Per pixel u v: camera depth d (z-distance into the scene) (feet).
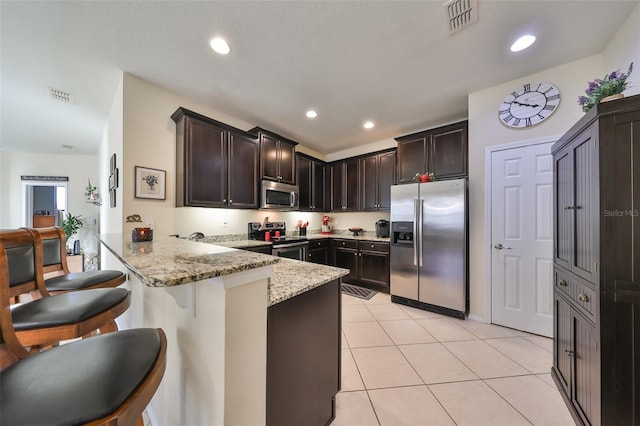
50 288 4.42
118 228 7.63
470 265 8.77
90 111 9.81
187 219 9.07
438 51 6.36
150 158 7.86
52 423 1.61
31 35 5.72
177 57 6.57
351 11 5.10
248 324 2.63
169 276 2.03
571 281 4.48
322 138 13.37
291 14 5.17
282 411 3.20
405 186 10.19
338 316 4.43
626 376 3.42
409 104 9.36
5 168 15.37
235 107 9.59
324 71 7.21
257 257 3.06
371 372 5.71
